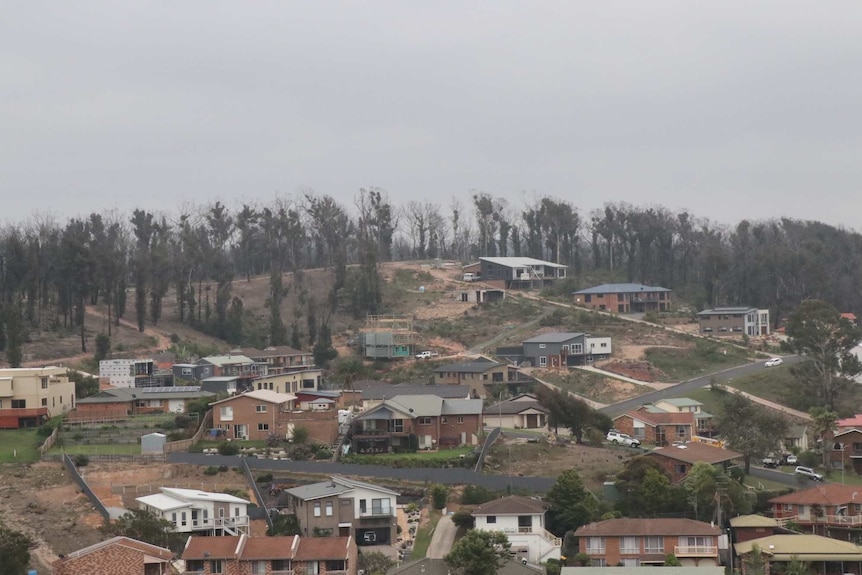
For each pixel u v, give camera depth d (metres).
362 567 116.69
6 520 126.75
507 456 153.75
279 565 111.69
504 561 113.69
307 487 131.38
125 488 138.38
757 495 137.88
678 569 109.75
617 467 149.12
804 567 111.38
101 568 106.19
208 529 124.81
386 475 145.00
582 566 115.62
